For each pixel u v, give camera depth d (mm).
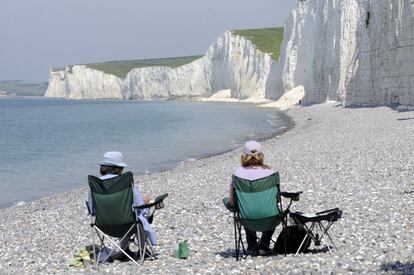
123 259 10555
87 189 27641
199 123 76938
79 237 13938
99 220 9938
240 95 165875
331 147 31953
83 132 70062
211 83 197250
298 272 8180
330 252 9508
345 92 78250
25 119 106688
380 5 67438
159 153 43094
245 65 165500
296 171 23078
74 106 180125
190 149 45031
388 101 64188
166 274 9023
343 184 17875
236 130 61938
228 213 14898
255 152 9852
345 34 86312
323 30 97938
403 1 59188
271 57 151750
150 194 21266
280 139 44250
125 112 124312
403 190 15547
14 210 22656
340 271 7938
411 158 22438
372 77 70188
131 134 63781
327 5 97125
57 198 25109
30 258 11719
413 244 9406
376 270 7891
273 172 9758
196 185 22609
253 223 9680
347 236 10719
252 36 172375
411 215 11984
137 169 34312
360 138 35531
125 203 9836
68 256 11523
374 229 11055
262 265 9016
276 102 118188
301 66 120062
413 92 56469
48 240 14023
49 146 53312
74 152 47500
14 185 30578
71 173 34875
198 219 14445
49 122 95188
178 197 19484
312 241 10617
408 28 57594
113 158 10250
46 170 36562
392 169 20125
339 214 9992
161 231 13344
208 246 11258
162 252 11016
